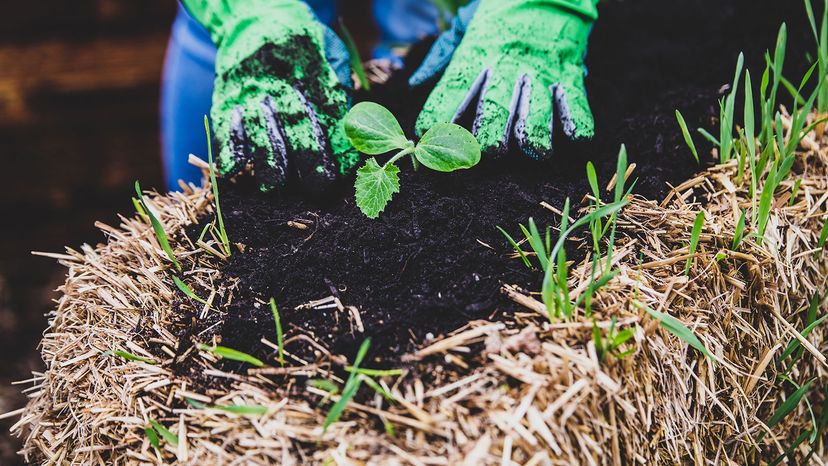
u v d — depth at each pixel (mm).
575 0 840
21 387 1110
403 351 687
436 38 999
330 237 762
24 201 1296
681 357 710
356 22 1468
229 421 670
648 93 898
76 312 755
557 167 805
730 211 778
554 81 820
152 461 675
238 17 831
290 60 809
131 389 696
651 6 1012
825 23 808
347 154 806
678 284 721
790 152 776
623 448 688
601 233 722
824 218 806
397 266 737
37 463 760
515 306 706
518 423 642
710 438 749
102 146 1295
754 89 890
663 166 815
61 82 1228
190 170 1084
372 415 662
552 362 666
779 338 763
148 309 742
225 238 761
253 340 708
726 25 967
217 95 819
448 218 760
